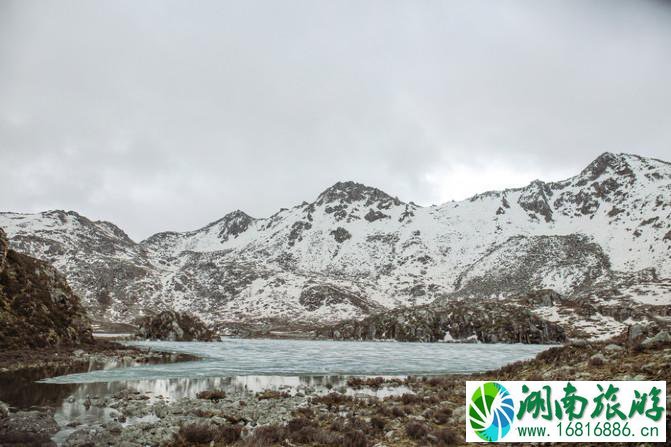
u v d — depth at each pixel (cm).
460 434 1791
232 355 8081
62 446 1775
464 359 7362
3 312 5766
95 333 18425
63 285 7375
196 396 3086
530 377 2703
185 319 15700
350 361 6919
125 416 2373
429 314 18038
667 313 17638
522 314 16350
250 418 2323
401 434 1847
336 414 2402
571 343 3052
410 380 4175
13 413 2323
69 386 3438
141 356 6775
